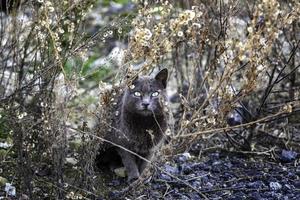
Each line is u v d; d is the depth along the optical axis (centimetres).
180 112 948
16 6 798
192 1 889
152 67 814
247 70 662
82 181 693
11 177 730
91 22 1248
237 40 691
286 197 734
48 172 736
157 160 668
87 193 692
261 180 789
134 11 1153
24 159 691
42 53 736
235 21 883
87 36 867
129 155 790
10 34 806
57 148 670
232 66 640
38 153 709
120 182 784
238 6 852
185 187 760
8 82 808
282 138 907
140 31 634
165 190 751
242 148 871
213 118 654
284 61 938
